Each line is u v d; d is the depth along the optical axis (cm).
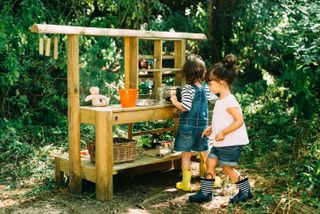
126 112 302
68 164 322
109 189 301
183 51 351
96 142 298
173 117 331
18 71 460
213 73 286
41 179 350
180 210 285
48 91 491
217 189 324
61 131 453
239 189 293
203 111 316
